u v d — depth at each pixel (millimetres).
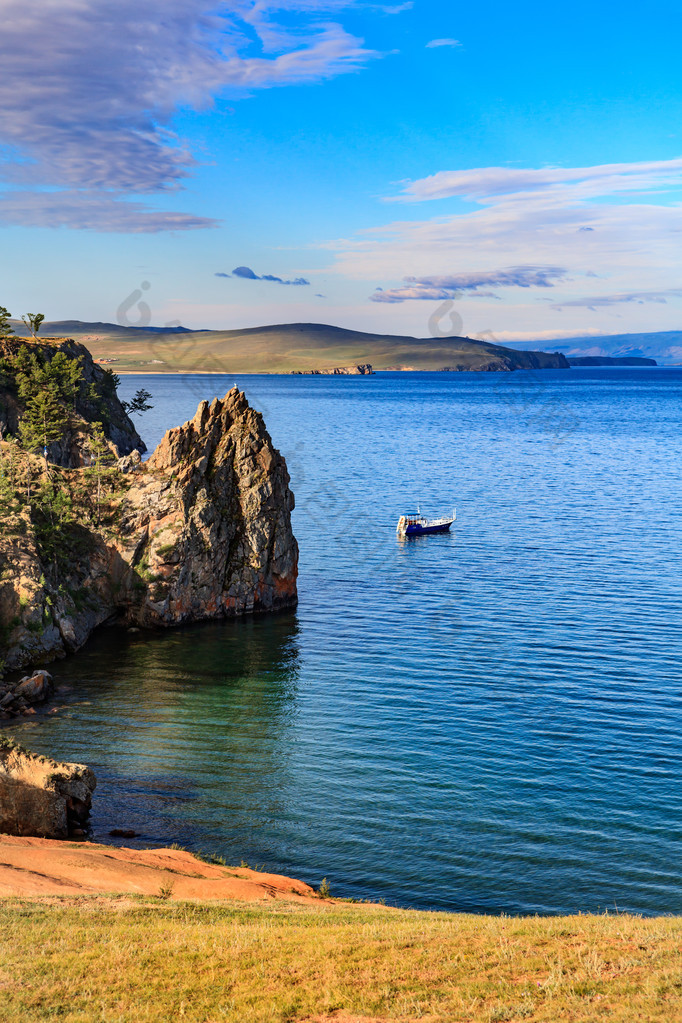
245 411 105312
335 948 22734
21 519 90375
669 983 17828
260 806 50594
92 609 92562
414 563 115250
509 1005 17625
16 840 41500
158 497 96875
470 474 198500
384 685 71125
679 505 154000
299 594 101938
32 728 63719
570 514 147500
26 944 24547
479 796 51188
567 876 42250
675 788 51750
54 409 141625
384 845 45719
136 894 32031
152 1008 19609
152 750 59344
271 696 69875
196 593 94625
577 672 72250
